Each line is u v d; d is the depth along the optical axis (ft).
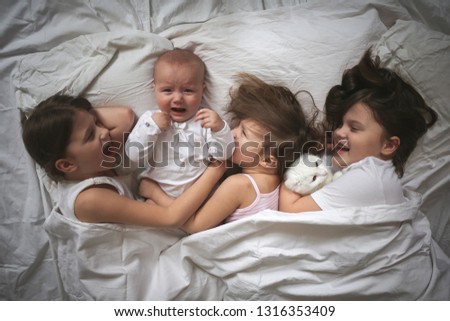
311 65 3.14
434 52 3.14
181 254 3.04
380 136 3.04
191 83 2.98
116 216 2.88
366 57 3.12
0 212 3.22
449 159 3.23
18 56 3.20
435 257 3.07
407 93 3.12
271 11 3.21
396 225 2.88
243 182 2.98
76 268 3.05
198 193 3.01
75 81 3.05
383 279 2.87
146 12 3.26
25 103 3.13
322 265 2.86
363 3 3.22
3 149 3.23
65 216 2.93
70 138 2.79
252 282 2.89
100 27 3.22
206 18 3.27
